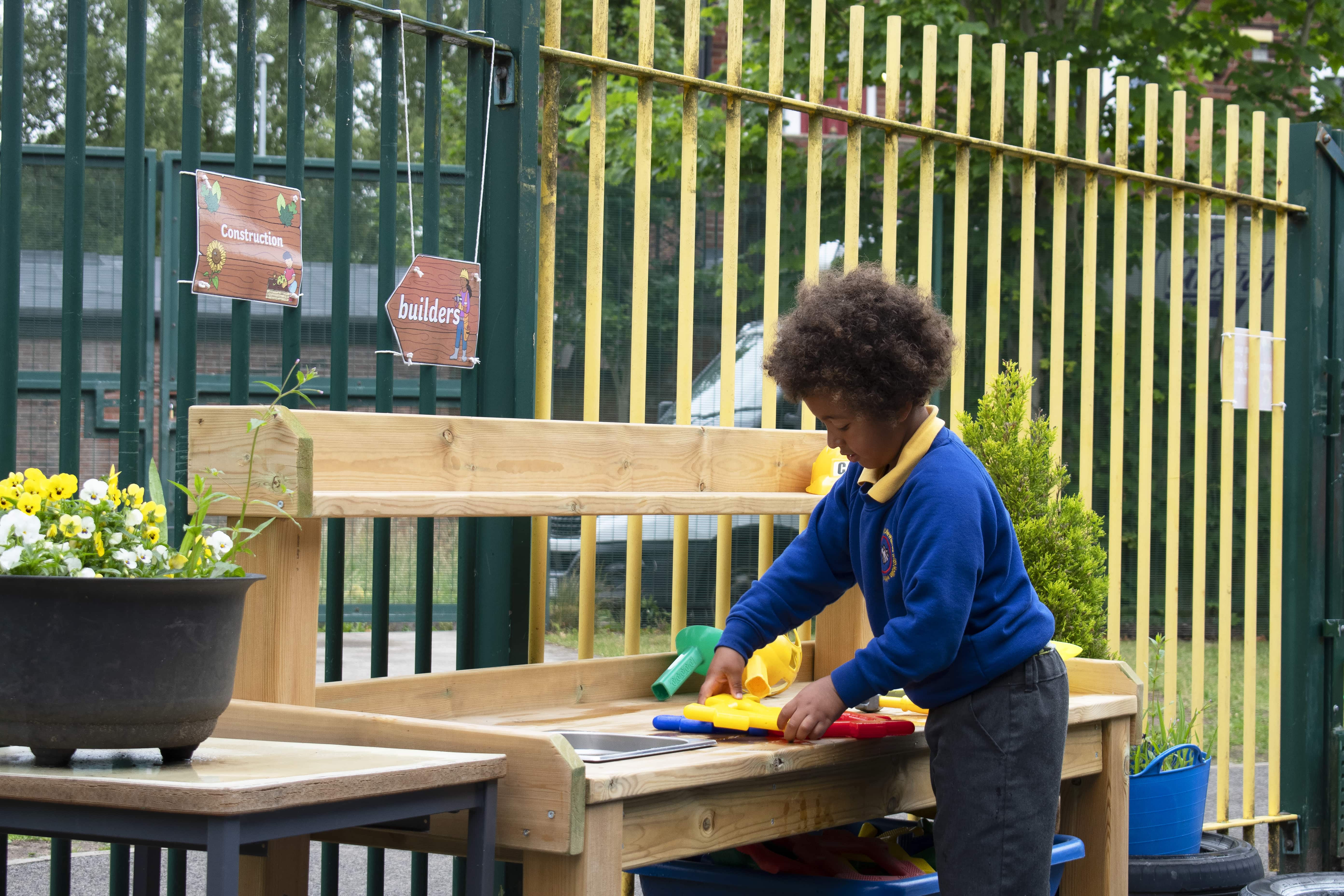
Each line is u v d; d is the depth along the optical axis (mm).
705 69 12859
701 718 2068
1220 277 8234
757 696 2348
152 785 1271
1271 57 9734
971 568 1973
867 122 3355
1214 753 5148
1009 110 8828
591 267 2883
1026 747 2006
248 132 2398
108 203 6363
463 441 2176
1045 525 3293
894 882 2096
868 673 1934
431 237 2635
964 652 2020
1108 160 9023
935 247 4035
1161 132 9141
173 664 1420
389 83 2574
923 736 2156
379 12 2533
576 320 4773
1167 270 8336
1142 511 4008
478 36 2682
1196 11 10148
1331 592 4305
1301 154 4355
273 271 2402
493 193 2723
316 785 1317
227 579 1465
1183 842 3262
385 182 2580
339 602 2562
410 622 6418
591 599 2900
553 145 2820
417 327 2564
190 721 1444
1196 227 8344
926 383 2072
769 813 1880
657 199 5059
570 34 14930
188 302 2320
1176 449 4121
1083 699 2473
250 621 1925
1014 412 3402
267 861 2182
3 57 2217
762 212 5465
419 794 1455
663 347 5059
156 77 15703
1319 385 4324
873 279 2125
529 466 2291
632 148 9609
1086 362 3916
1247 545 4293
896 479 2082
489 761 1521
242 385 2369
